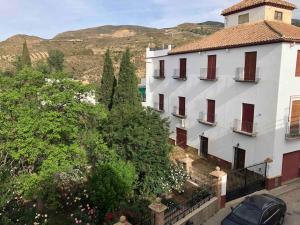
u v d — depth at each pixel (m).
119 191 14.16
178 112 26.97
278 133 17.94
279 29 19.73
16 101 14.02
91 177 14.87
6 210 13.70
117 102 29.28
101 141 15.90
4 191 13.27
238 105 20.31
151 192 16.05
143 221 12.12
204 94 23.53
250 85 19.27
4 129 13.16
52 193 14.26
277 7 22.73
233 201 16.38
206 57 22.97
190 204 14.46
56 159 13.58
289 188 18.39
